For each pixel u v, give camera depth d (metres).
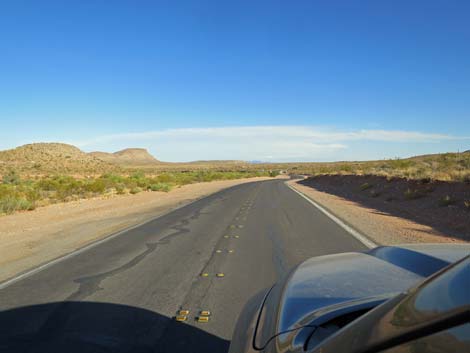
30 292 6.75
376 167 48.97
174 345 4.57
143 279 7.41
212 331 4.95
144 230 13.41
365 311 2.12
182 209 20.03
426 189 20.48
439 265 2.67
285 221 14.85
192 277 7.50
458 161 37.38
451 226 13.00
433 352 1.18
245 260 8.78
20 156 131.12
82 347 4.55
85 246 10.84
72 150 155.00
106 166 143.88
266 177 93.38
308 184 49.66
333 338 1.65
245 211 18.59
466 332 1.14
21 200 22.61
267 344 2.20
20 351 4.48
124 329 5.05
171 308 5.81
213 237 11.77
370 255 3.20
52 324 5.27
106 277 7.61
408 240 10.62
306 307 2.30
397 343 1.29
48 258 9.47
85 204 23.95
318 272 2.88
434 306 1.30
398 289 2.33
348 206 20.42
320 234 11.78
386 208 19.08
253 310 2.88
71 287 6.99
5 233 13.54
